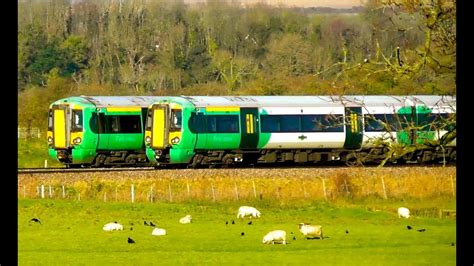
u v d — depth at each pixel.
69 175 156.88
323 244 105.69
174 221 125.69
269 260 95.19
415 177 153.00
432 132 101.00
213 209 137.00
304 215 131.12
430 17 93.62
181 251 101.38
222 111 178.75
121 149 184.88
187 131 175.62
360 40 162.25
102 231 116.56
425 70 97.88
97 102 184.00
